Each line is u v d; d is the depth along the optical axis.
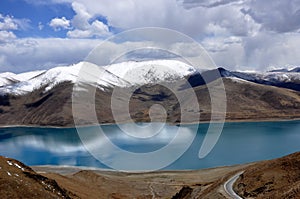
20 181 54.75
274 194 65.75
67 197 68.69
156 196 107.06
